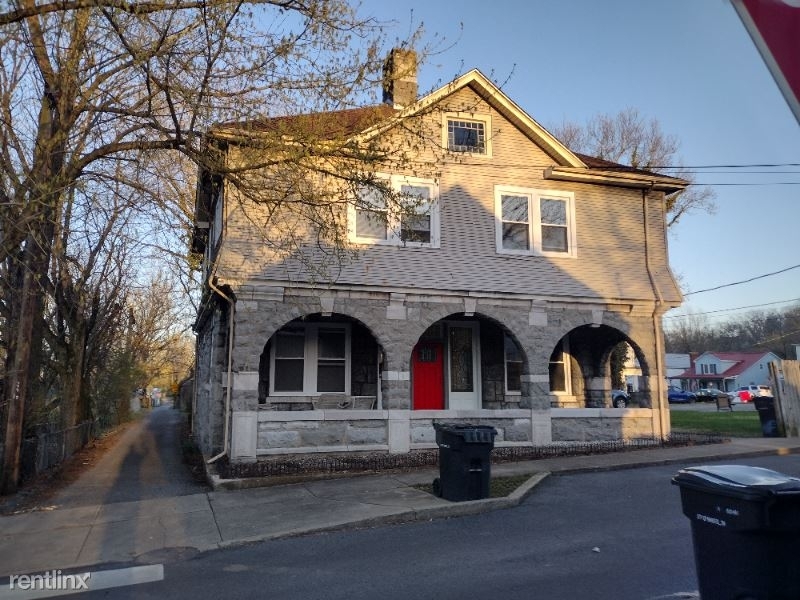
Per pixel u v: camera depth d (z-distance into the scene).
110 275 22.03
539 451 13.70
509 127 15.44
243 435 12.33
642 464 12.40
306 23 8.78
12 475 10.71
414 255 14.04
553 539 7.37
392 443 13.36
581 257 15.59
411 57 10.02
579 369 18.05
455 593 5.60
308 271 12.98
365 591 5.73
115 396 28.55
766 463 12.73
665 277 16.36
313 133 9.66
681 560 6.42
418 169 14.12
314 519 8.35
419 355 16.22
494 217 14.91
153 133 10.27
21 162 9.18
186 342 56.69
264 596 5.68
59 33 9.02
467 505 8.84
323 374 15.04
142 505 9.64
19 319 11.56
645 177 16.14
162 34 8.38
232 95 9.15
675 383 87.94
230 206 12.77
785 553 3.42
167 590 5.92
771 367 17.72
